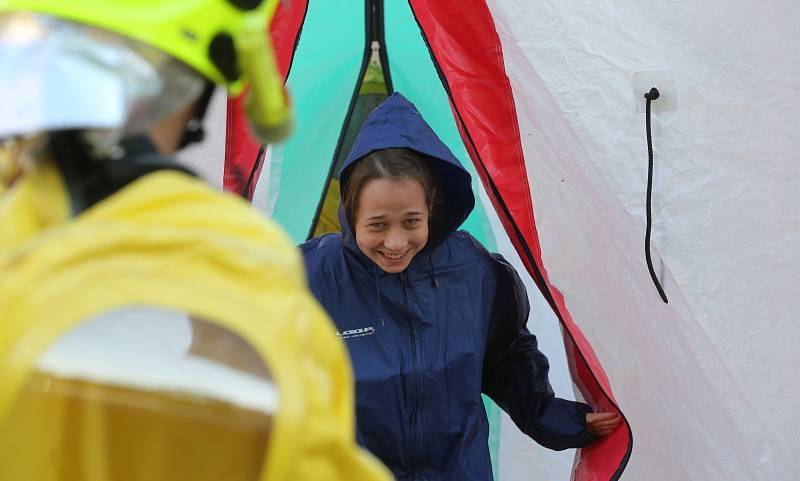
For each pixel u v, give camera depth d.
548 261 5.17
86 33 1.78
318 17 5.81
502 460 6.05
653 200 6.23
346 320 4.43
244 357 1.69
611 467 4.55
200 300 1.61
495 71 4.84
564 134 5.31
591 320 5.15
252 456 1.66
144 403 1.64
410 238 4.25
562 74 6.27
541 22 6.27
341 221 4.48
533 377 4.73
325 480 1.67
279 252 1.73
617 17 6.25
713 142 6.21
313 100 5.89
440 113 6.03
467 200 4.50
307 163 5.83
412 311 4.41
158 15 1.81
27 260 1.57
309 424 1.64
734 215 6.21
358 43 5.94
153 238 1.62
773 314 6.21
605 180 6.05
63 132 1.76
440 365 4.35
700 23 6.22
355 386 4.30
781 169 6.21
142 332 1.67
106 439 1.64
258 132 2.05
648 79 6.20
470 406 4.39
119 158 1.78
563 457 6.05
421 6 4.89
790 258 6.21
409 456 4.35
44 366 1.59
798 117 6.21
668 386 5.23
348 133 6.03
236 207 1.77
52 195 1.75
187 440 1.65
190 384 1.65
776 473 5.49
